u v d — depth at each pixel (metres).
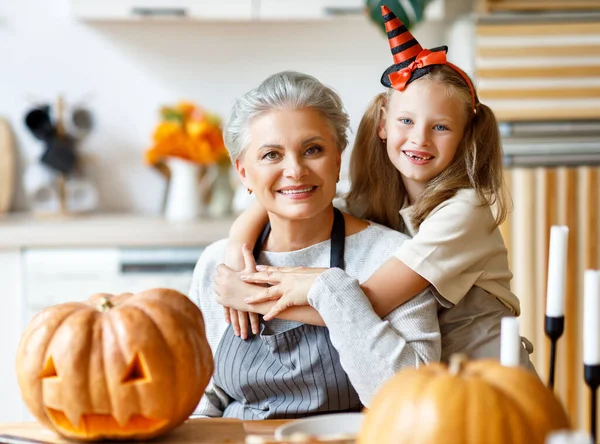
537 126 2.89
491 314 1.64
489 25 2.88
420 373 0.98
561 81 2.88
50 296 2.89
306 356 1.47
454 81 1.66
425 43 3.46
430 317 1.50
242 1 3.14
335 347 1.41
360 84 3.48
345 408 1.49
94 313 1.19
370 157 1.76
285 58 3.47
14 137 3.42
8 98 3.41
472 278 1.59
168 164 3.32
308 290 1.42
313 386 1.47
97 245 2.92
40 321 1.20
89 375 1.15
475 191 1.65
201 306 1.61
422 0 2.91
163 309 1.20
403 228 1.74
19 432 1.26
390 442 0.92
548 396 0.96
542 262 2.90
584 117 2.88
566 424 0.96
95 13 3.13
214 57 3.46
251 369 1.50
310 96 1.43
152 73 3.45
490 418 0.91
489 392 0.93
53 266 2.89
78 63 3.43
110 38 3.43
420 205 1.64
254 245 1.60
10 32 3.39
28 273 2.89
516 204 2.90
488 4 3.00
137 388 1.15
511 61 2.88
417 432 0.91
